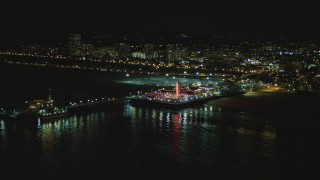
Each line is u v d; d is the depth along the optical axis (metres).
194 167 107.31
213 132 142.00
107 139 131.25
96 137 133.50
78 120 159.12
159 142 128.62
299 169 107.00
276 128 149.50
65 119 160.50
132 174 102.50
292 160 113.38
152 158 113.69
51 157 113.50
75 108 184.00
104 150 119.94
